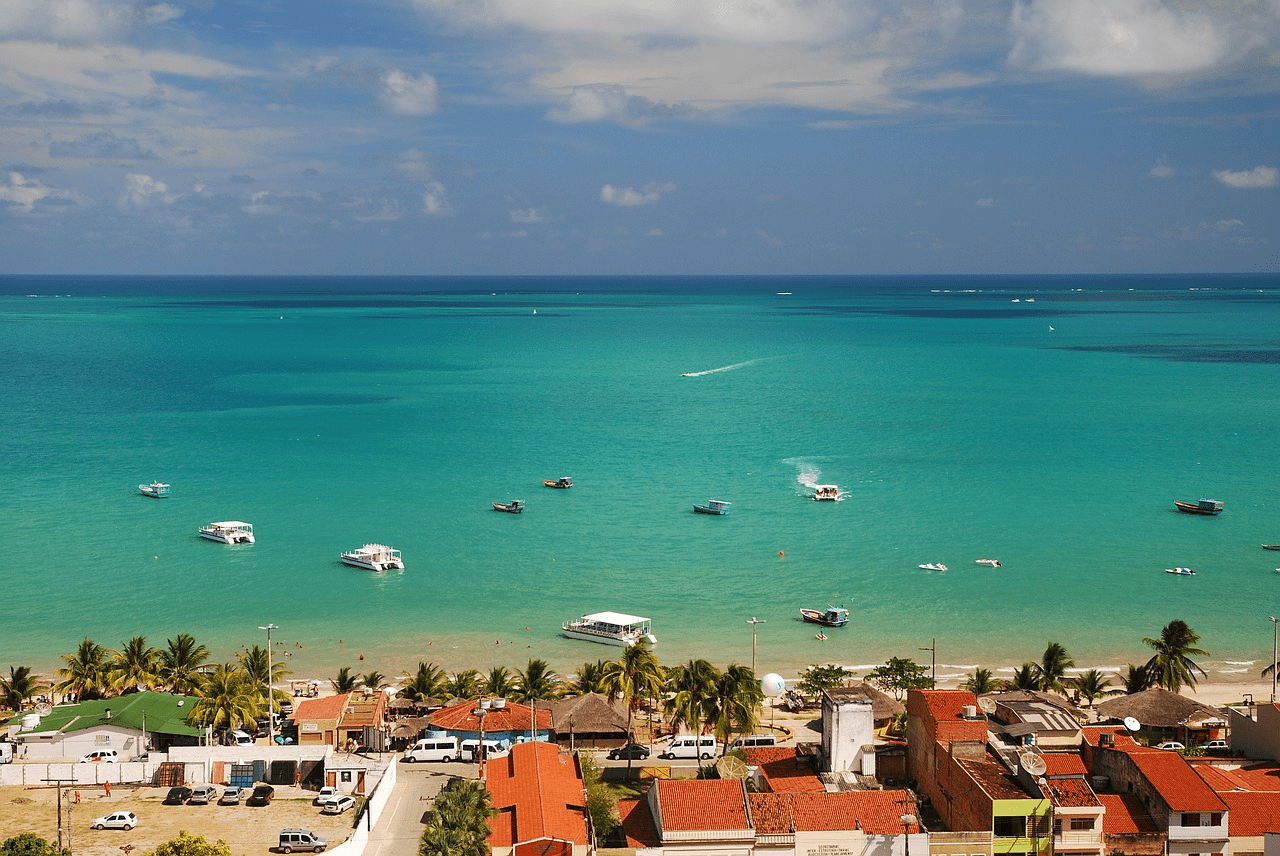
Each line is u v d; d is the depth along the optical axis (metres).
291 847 82.31
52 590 166.00
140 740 101.25
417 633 148.88
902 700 120.69
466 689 119.56
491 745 105.00
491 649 143.00
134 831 85.69
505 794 84.31
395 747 108.12
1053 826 76.25
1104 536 198.38
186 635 129.62
